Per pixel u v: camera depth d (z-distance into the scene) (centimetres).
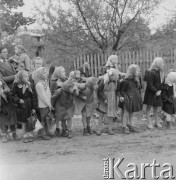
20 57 920
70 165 636
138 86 912
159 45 1611
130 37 1558
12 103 843
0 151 754
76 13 1508
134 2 1504
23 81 835
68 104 862
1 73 883
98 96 886
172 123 1007
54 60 1577
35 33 1614
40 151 748
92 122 1036
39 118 858
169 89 941
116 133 901
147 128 950
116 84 891
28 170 612
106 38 1533
